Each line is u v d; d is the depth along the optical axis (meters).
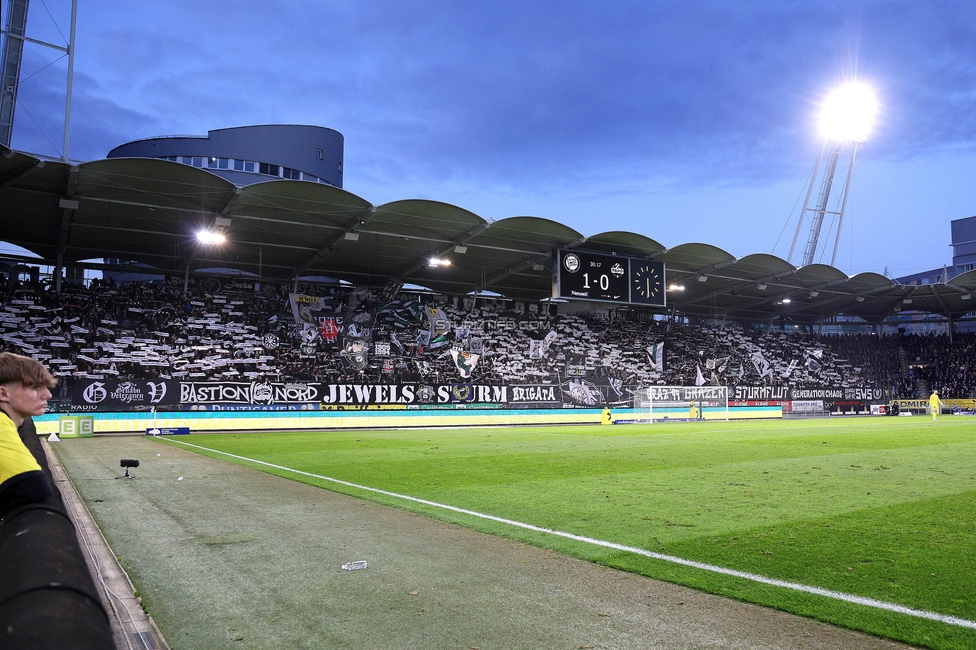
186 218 30.61
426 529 7.31
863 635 3.96
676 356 48.88
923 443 18.95
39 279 35.16
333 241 33.75
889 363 56.94
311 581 5.22
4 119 27.16
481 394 37.41
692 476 11.73
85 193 27.23
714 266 41.34
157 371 32.72
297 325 37.88
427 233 33.78
